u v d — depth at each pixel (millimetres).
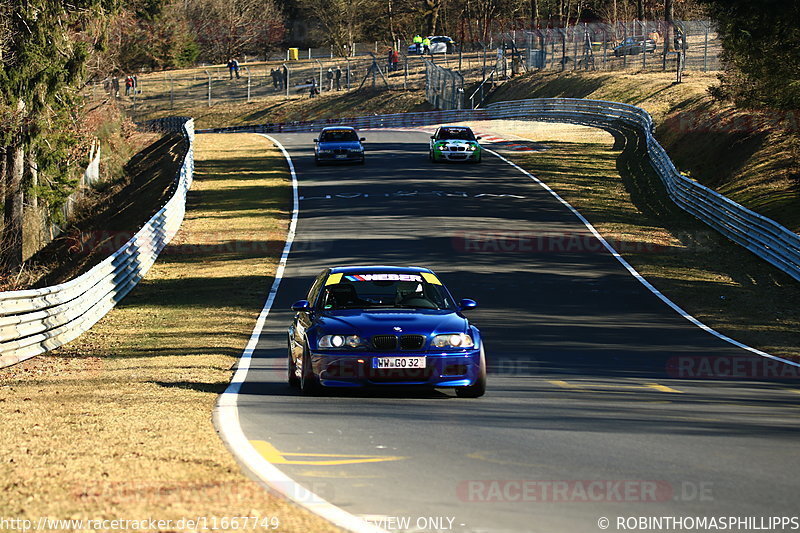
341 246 106750
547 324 71812
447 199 136875
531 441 33406
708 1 106125
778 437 35125
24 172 141375
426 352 42281
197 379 48344
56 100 139125
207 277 93875
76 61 138875
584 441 33531
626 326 72312
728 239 112375
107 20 144750
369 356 41906
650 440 33906
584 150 185750
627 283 90625
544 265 97750
